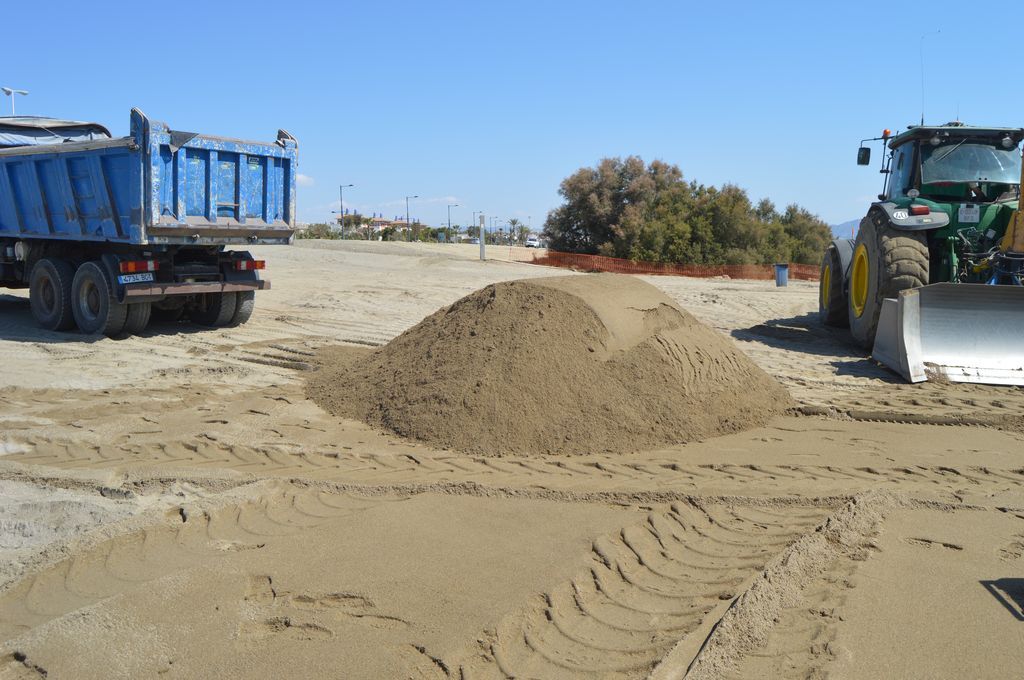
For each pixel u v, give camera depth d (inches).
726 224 1401.3
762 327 482.0
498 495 180.1
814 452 219.5
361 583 135.0
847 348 402.0
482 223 1146.0
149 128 350.3
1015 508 176.2
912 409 264.5
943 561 149.7
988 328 320.8
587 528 161.3
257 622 122.6
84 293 397.4
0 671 110.4
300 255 950.4
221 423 238.7
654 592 135.3
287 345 377.4
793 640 120.6
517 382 229.0
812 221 1654.8
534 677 109.5
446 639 117.4
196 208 378.9
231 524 163.5
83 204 390.6
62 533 159.8
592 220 1599.4
